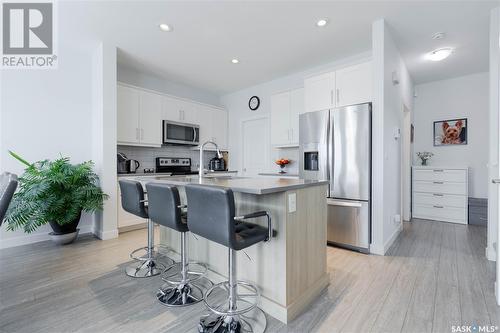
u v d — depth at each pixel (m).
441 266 2.33
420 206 4.36
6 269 2.29
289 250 1.59
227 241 1.29
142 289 1.95
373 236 2.71
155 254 2.65
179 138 4.42
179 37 3.04
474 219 3.88
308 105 3.41
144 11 2.51
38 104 3.10
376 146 2.69
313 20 2.68
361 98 2.90
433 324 1.50
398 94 3.33
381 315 1.60
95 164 3.39
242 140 5.24
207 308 1.62
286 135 4.11
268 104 4.76
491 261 2.44
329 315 1.61
